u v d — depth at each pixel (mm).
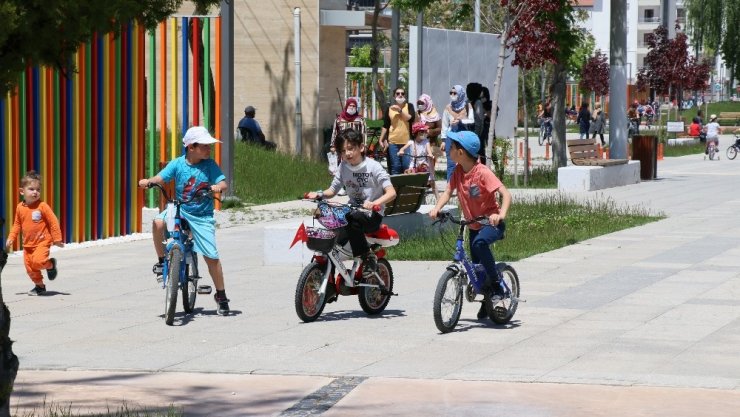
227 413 15562
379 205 22625
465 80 65938
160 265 23500
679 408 15422
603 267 29375
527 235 35688
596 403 15742
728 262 30062
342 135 23078
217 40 46281
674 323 21750
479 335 20984
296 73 70188
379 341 20562
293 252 31000
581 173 54906
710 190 55906
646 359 18641
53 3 13539
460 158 21562
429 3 60375
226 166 47219
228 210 45906
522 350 19562
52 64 14523
